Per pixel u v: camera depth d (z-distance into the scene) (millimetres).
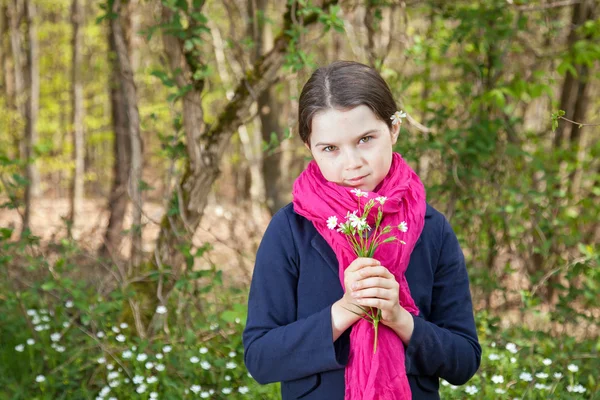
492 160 3928
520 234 3971
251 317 1304
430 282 1307
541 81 3660
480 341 3166
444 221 1371
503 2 3734
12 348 3398
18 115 9227
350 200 1209
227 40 3662
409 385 1241
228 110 3414
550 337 3379
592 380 2836
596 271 3334
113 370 3180
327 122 1204
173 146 3404
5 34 10719
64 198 14203
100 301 3488
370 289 1136
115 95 6859
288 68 3131
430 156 3799
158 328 3352
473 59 4234
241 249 4758
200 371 3070
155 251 3438
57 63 11703
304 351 1198
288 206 1355
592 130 5387
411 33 4422
